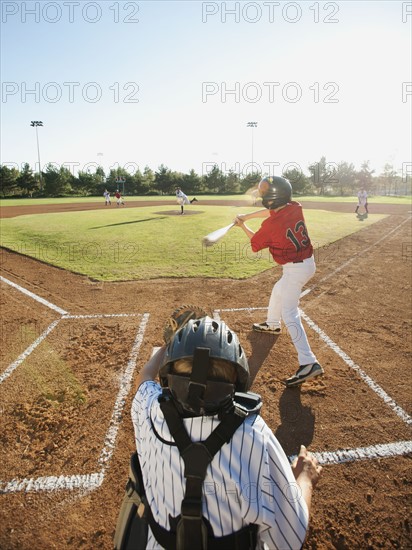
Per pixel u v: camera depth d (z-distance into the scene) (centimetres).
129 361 403
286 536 101
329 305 572
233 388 102
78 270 789
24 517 225
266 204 352
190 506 95
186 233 1241
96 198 3947
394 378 367
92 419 311
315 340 452
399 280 705
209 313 544
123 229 1349
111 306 579
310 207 2289
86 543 210
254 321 511
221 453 98
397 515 225
